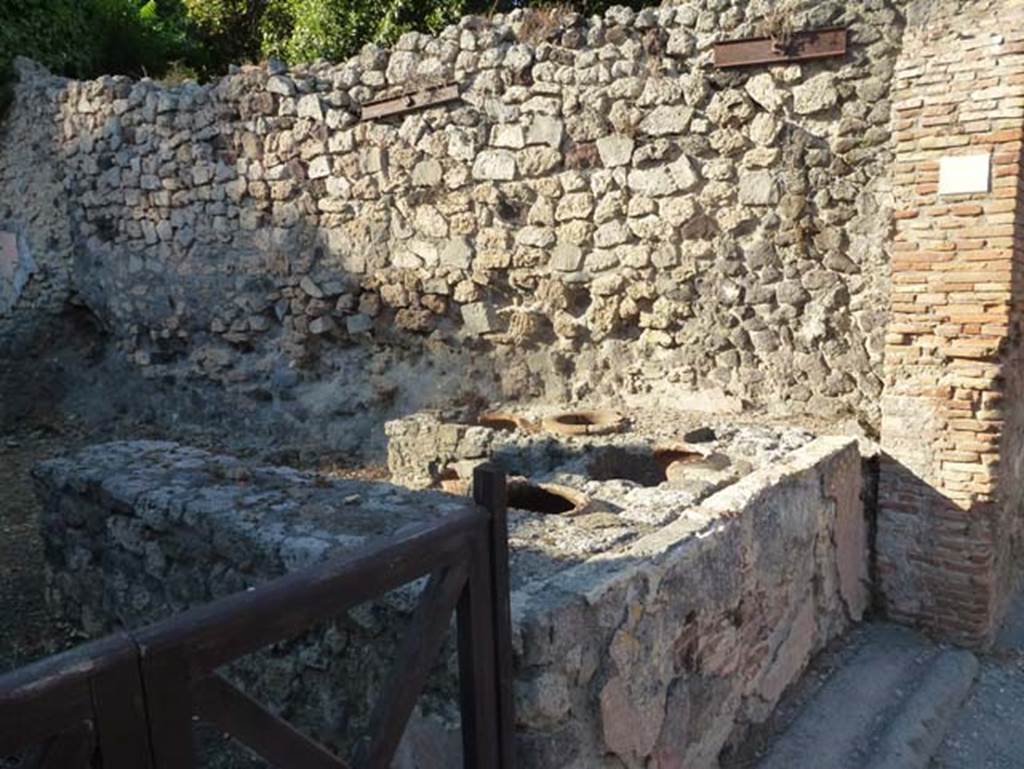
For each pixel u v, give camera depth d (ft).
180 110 21.68
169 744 3.55
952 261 11.44
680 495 9.48
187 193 21.99
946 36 11.35
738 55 14.33
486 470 5.41
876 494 12.37
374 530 8.38
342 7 28.84
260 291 21.18
